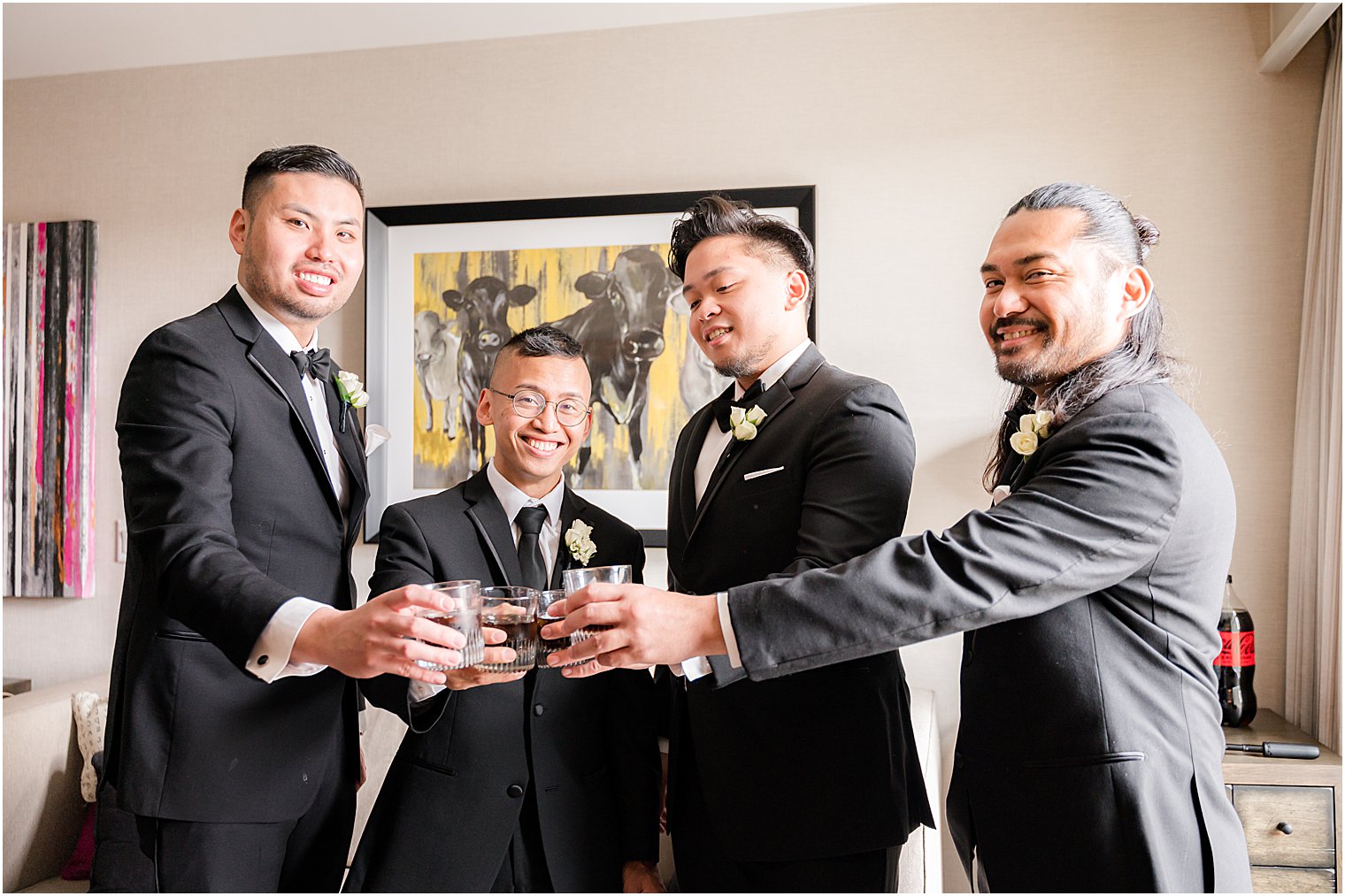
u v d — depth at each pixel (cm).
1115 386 125
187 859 131
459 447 287
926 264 265
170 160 308
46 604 306
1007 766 122
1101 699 115
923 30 268
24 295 310
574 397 165
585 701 160
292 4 271
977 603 110
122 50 298
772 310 157
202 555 121
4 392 309
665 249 279
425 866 145
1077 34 259
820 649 112
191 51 300
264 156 148
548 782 152
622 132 283
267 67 304
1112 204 130
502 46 291
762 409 155
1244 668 222
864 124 270
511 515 167
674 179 280
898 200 268
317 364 152
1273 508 244
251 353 142
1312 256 234
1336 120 227
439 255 290
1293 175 246
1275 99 248
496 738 151
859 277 269
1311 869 197
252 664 115
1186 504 116
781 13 276
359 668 109
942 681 262
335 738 149
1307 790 199
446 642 107
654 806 167
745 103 277
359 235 153
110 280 309
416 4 271
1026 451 127
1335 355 220
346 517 158
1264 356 246
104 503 305
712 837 151
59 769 245
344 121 299
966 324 263
